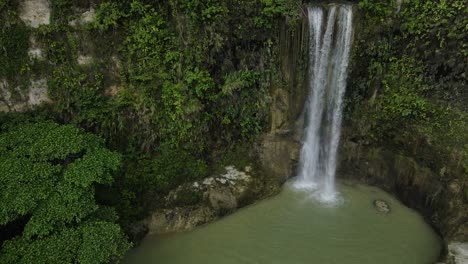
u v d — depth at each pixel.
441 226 10.73
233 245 10.51
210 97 11.61
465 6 10.46
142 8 10.26
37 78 10.33
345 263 9.87
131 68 10.72
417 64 11.59
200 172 11.79
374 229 10.98
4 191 7.55
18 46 9.94
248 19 11.28
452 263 9.44
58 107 10.50
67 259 7.26
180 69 10.91
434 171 11.10
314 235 10.80
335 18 11.73
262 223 11.27
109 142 10.98
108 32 10.41
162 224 10.92
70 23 10.22
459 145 10.57
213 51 11.23
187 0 10.43
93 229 7.88
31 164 8.08
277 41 11.80
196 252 10.30
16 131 9.04
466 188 10.29
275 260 10.01
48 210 7.68
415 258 9.97
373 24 11.71
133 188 11.00
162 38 10.62
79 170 8.27
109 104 10.80
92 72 10.65
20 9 9.79
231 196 11.77
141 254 10.19
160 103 11.09
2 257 7.18
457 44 10.77
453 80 11.14
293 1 11.56
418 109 11.38
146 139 11.30
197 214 11.24
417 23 11.23
